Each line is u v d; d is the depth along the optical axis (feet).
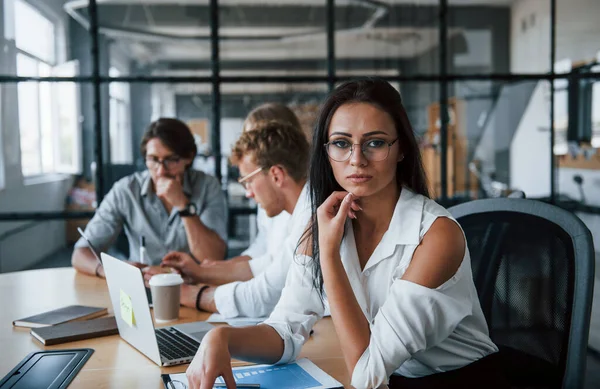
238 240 12.82
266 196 6.43
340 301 3.97
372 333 3.84
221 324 5.29
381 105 4.00
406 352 3.76
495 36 13.32
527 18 13.21
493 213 4.97
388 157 4.00
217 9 12.83
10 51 12.30
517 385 4.50
